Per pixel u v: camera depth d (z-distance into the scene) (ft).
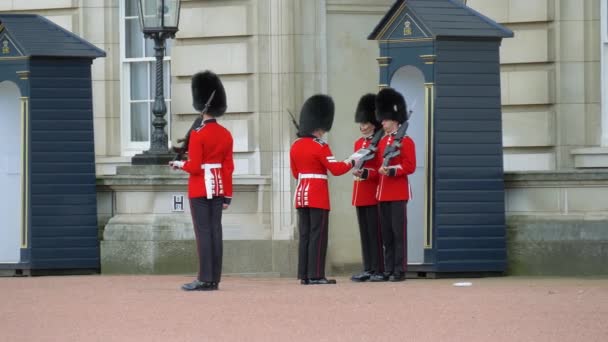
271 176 183.73
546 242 165.99
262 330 110.93
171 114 194.18
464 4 167.73
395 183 155.84
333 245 186.60
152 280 162.61
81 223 175.63
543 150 174.81
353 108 187.62
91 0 200.85
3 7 203.00
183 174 178.40
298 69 184.24
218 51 187.52
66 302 132.57
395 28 163.53
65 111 174.60
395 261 156.76
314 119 152.56
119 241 176.96
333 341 104.99
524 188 167.94
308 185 151.74
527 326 110.83
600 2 173.58
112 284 155.02
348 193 187.83
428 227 161.17
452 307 123.24
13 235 180.34
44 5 201.98
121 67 200.85
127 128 200.64
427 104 160.86
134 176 177.58
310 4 184.85
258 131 185.06
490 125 162.20
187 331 111.04
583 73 173.47
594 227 165.99
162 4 179.11
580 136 173.58
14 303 132.46
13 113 179.93
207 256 144.25
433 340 104.73
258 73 185.16
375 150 157.69
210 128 145.38
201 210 144.66
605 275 165.68
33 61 172.96
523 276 165.07
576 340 103.86
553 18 173.99
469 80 161.58
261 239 182.19
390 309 122.62
